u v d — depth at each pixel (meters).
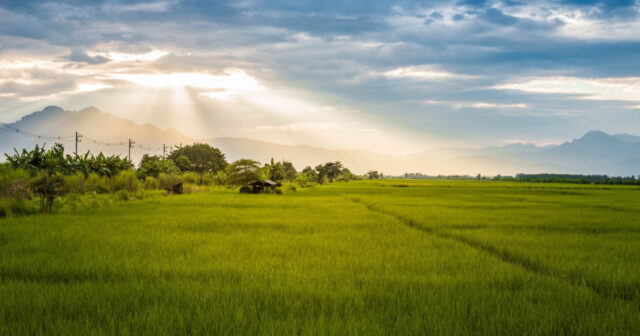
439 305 5.54
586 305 5.73
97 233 11.84
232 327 4.57
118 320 4.77
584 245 10.80
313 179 88.12
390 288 6.48
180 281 6.57
